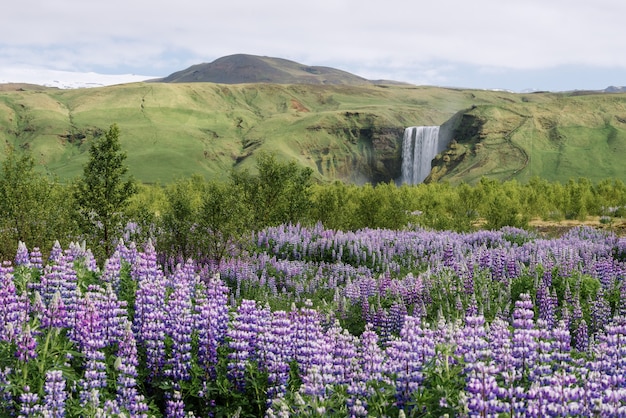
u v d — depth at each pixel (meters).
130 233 22.62
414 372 7.32
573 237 29.22
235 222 22.64
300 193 32.06
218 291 10.12
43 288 10.77
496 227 38.75
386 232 29.64
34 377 7.70
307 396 7.70
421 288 16.80
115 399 7.90
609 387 6.97
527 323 8.16
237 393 8.95
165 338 9.62
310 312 9.75
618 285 17.05
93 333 8.84
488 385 6.38
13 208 20.25
